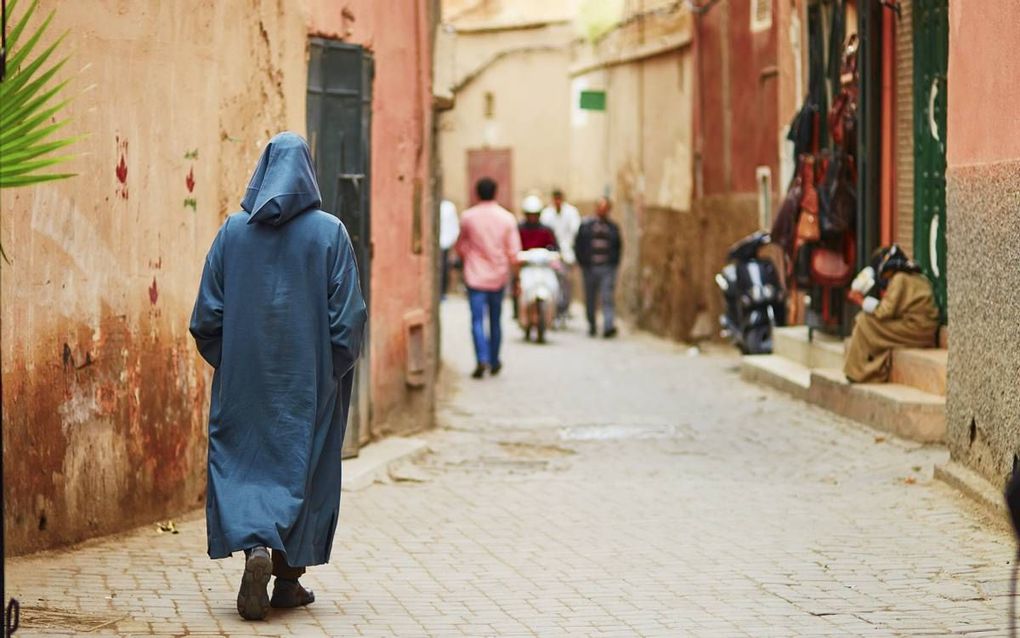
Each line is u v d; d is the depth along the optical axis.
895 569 10.58
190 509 12.45
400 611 9.27
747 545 11.58
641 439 18.28
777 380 22.31
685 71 33.28
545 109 47.66
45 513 10.49
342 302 9.01
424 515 13.01
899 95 18.91
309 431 8.91
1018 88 11.88
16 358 10.11
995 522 12.10
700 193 32.03
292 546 8.84
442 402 21.98
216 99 12.71
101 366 11.09
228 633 8.48
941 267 17.83
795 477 15.24
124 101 11.27
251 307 8.91
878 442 16.67
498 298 25.80
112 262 11.20
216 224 12.79
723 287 26.62
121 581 9.75
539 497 14.05
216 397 8.98
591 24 42.81
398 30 17.05
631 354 30.44
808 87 23.23
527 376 26.00
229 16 12.90
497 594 9.83
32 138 6.81
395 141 17.06
